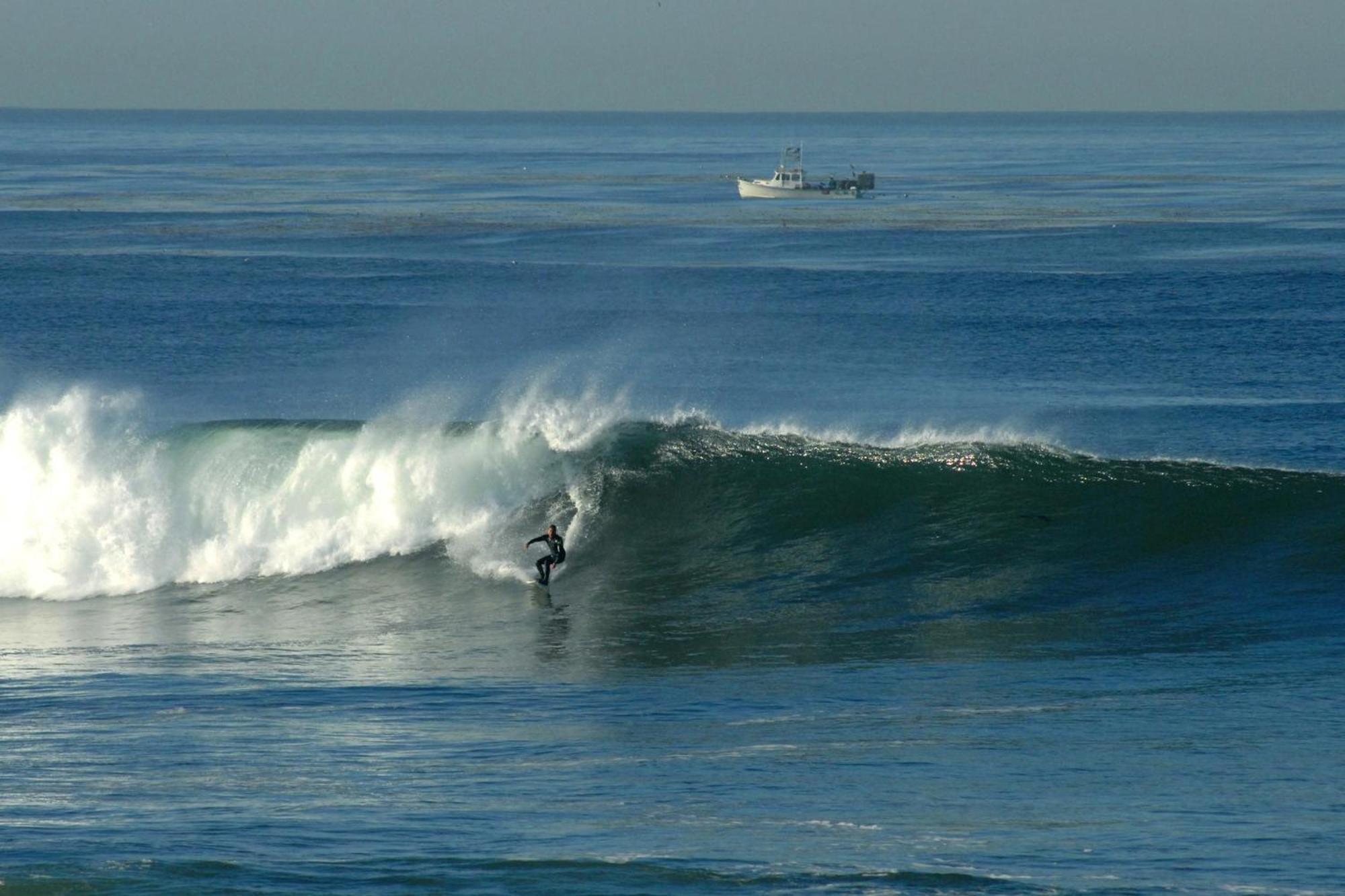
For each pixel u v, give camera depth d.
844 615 64.19
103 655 61.00
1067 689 50.69
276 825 35.25
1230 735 43.84
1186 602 63.50
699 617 64.88
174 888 30.45
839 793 38.12
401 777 40.22
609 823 35.38
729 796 37.94
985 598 65.69
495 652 60.09
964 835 34.06
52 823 35.50
